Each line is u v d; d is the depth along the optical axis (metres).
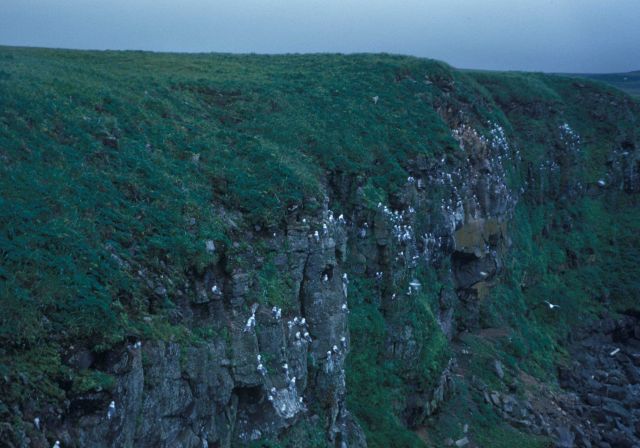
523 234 51.75
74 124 23.55
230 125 32.84
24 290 15.48
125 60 43.38
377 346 30.67
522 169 55.91
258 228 24.22
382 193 33.97
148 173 22.92
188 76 39.25
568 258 56.69
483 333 42.41
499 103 63.00
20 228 17.14
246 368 20.33
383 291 32.38
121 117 26.45
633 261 58.19
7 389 13.84
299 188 26.52
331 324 25.19
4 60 29.70
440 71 50.91
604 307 53.56
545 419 35.75
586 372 44.97
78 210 19.25
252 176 26.36
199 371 18.59
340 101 40.72
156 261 19.44
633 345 51.69
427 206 37.75
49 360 14.84
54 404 14.39
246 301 21.67
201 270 20.39
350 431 25.58
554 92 68.19
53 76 27.92
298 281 24.58
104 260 18.02
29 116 22.28
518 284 48.31
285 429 21.58
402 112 42.75
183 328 18.81
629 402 41.06
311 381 24.30
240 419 20.58
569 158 62.31
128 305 17.64
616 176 64.62
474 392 35.47
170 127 27.86
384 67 48.66
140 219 20.66
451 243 39.88
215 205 24.03
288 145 32.34
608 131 66.88
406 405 30.89
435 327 34.25
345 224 31.20
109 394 15.30
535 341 45.25
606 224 61.84
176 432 17.66
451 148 42.12
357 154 34.66
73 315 15.77
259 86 39.44
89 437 14.77
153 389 16.84
